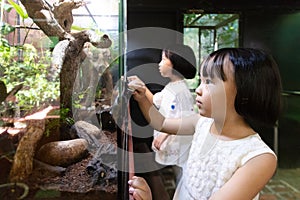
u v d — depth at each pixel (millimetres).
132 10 3225
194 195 736
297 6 3482
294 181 2805
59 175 857
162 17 3287
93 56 958
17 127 954
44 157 883
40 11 1082
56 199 791
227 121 715
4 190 811
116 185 809
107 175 824
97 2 1010
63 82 998
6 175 845
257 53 685
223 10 3371
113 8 1011
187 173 784
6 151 891
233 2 3379
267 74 660
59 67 1012
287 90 3615
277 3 3459
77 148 889
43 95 1008
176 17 3291
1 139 913
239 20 3430
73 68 992
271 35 3518
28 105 1008
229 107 691
